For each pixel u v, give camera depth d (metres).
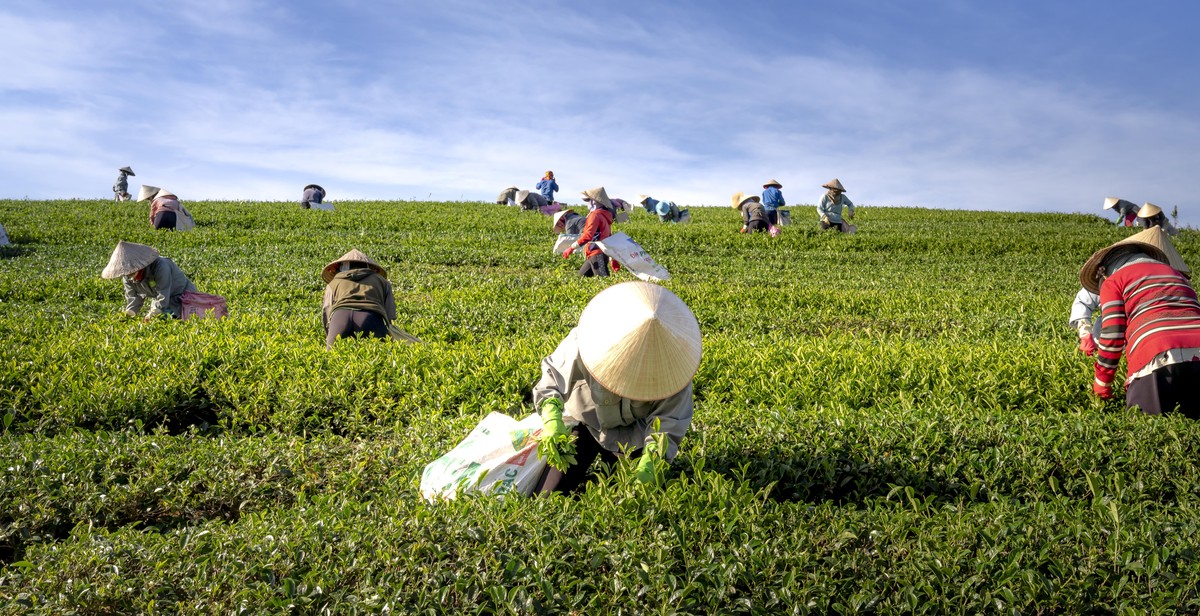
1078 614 3.73
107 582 3.93
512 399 7.43
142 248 9.82
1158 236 6.78
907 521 4.41
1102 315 6.60
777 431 5.90
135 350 8.23
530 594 3.77
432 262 19.06
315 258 18.48
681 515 4.36
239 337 8.88
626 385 4.10
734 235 24.12
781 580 3.86
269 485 5.51
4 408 6.96
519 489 4.80
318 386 7.33
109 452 5.76
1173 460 5.45
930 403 7.30
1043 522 4.34
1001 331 11.27
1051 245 24.02
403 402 7.28
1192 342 6.17
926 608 3.74
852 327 11.88
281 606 3.69
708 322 11.93
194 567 4.03
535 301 12.86
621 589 3.80
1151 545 4.09
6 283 13.14
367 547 4.11
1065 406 7.55
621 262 15.72
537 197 32.75
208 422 7.42
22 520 4.98
